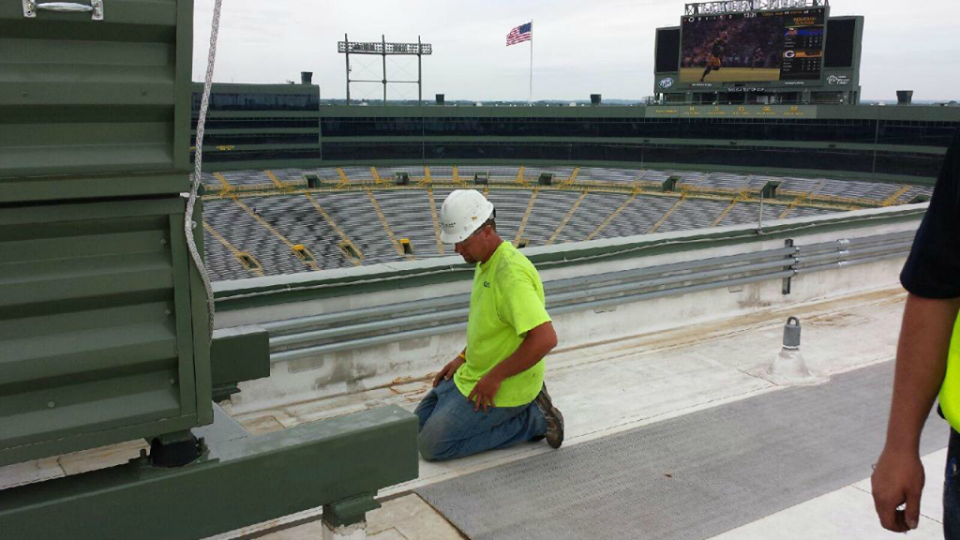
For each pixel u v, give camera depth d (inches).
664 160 2662.4
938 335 53.4
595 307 227.8
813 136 2336.4
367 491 94.6
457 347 207.2
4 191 65.0
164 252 75.0
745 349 226.4
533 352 139.6
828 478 145.8
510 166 2866.6
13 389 70.8
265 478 86.0
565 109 2770.7
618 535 125.5
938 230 51.6
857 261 292.5
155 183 71.8
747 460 153.4
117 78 67.8
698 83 2455.7
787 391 192.1
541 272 218.5
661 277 241.1
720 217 2203.5
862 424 171.3
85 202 69.7
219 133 2600.9
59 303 71.0
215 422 95.8
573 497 138.1
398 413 97.9
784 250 268.5
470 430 149.9
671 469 149.4
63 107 66.5
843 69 2228.1
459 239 140.7
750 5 2341.3
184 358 77.4
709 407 181.5
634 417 175.3
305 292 178.1
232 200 2413.9
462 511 132.7
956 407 50.8
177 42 69.1
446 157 2874.0
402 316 191.5
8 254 68.4
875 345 231.0
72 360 71.6
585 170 2755.9
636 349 226.4
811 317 262.7
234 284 172.7
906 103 2404.0
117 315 74.5
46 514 73.7
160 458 80.9
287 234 2169.0
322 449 89.5
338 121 2763.3
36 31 65.1
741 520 130.5
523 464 151.6
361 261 1990.7
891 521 58.6
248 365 133.5
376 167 2842.0
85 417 73.9
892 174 2203.5
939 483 141.9
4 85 63.5
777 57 2298.2
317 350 179.2
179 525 81.4
